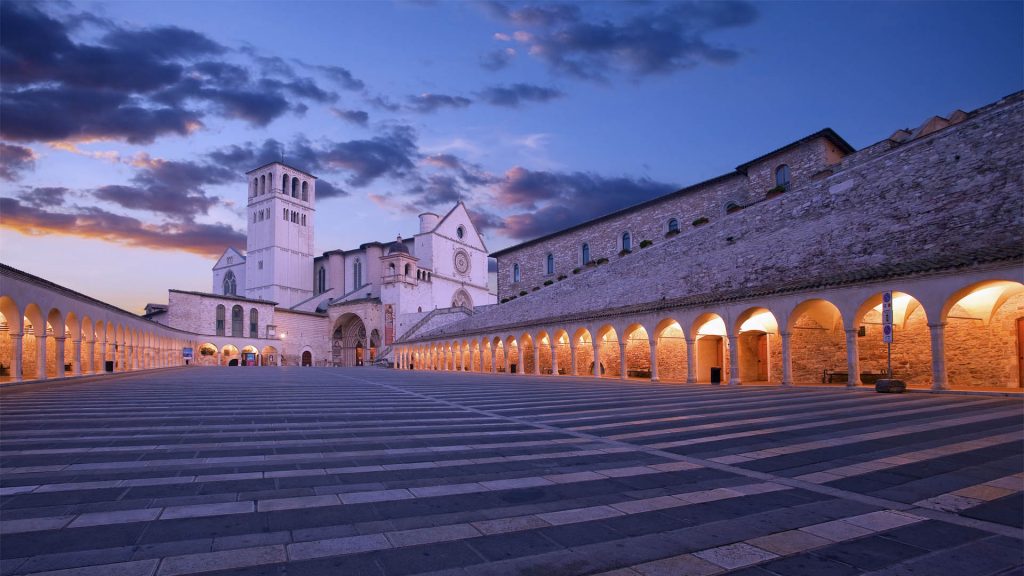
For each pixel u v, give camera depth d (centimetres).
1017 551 413
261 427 1077
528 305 5028
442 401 1688
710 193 4494
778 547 423
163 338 5716
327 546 417
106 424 1093
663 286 3450
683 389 2230
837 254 2439
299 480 632
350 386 2478
